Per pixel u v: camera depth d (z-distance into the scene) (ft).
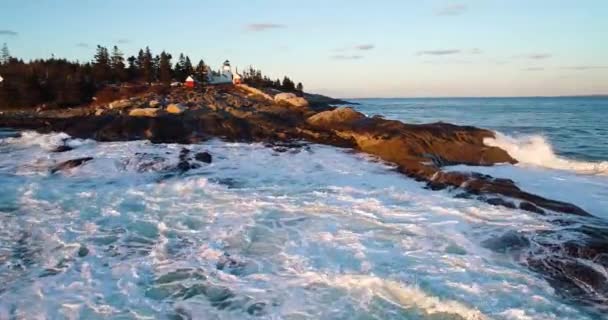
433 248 25.35
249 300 20.11
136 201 36.22
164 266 23.79
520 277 21.58
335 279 21.63
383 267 22.79
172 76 209.56
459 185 38.29
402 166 47.42
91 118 80.43
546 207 31.76
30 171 47.80
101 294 20.68
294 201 35.35
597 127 102.06
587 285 20.86
